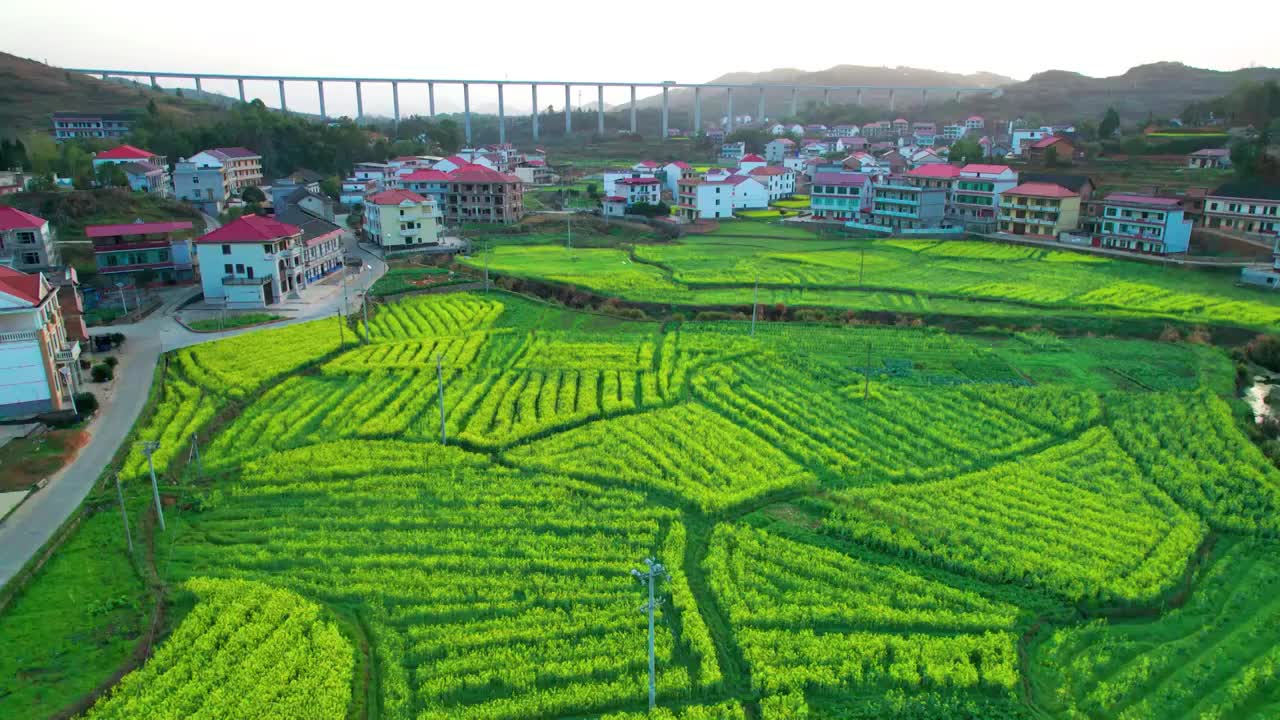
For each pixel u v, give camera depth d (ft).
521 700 118.93
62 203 434.30
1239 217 446.19
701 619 136.56
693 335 297.53
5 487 174.60
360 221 534.37
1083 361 274.77
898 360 274.16
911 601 141.49
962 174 533.14
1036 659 129.18
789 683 122.52
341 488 180.45
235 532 162.61
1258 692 121.90
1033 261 431.84
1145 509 173.27
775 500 178.09
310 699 117.91
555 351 276.82
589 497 177.68
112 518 165.07
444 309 330.75
